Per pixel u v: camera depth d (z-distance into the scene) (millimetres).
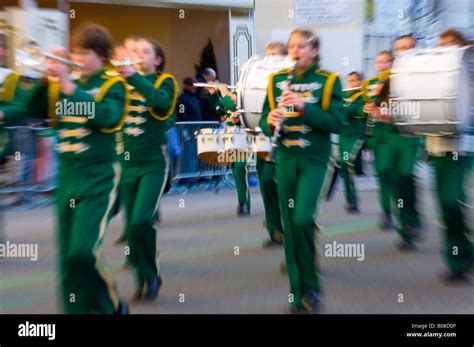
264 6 12805
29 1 9086
